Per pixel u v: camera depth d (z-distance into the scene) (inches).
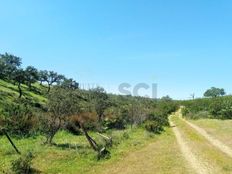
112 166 1223.5
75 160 1249.4
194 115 4065.0
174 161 1346.0
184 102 6525.6
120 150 1508.4
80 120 2070.6
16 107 2206.0
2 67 4079.7
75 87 4985.2
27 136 1717.5
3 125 1724.9
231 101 3981.3
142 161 1326.3
